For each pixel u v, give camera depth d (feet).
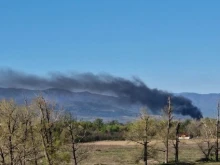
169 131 270.67
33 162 150.61
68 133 173.58
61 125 168.86
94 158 328.49
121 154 359.46
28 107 147.95
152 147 268.00
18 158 143.84
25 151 146.00
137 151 322.34
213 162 265.75
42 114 149.07
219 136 281.95
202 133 290.15
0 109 142.51
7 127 141.79
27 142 145.89
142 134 256.73
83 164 286.46
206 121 285.23
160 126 269.23
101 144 460.96
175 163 272.10
